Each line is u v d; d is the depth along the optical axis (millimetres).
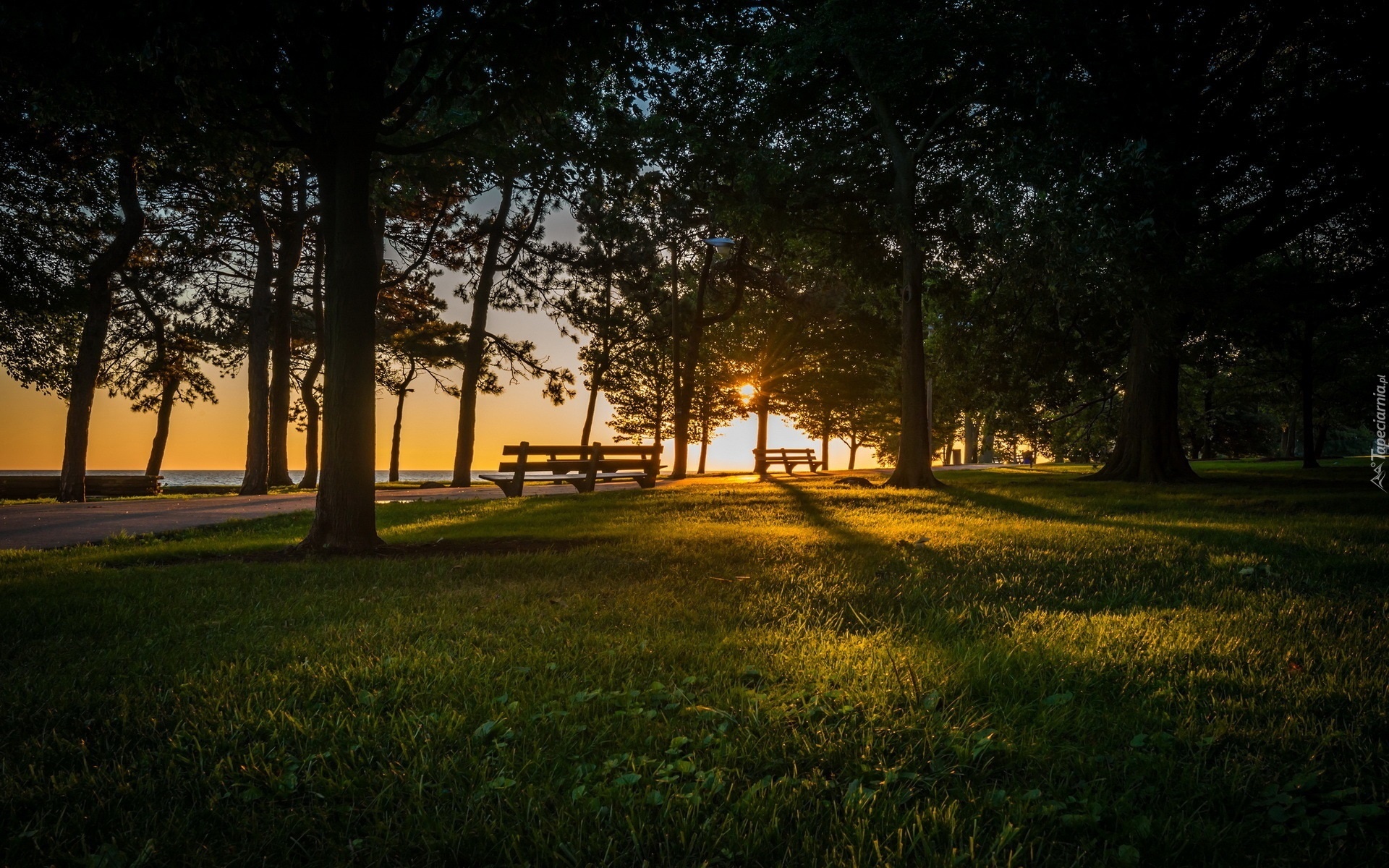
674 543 7977
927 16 13461
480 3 7934
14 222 19141
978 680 3330
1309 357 27156
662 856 2018
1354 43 14148
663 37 9234
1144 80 13180
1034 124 13336
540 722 2930
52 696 3316
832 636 4137
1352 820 2145
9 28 6141
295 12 6297
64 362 23266
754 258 29031
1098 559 6633
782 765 2570
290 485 28422
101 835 2189
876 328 35781
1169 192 13023
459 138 10617
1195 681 3342
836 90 18125
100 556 8039
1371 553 6484
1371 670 3447
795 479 24406
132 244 19547
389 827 2205
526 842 2131
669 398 40969
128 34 6098
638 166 15508
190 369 32250
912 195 17016
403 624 4520
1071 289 13742
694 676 3400
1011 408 23469
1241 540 7578
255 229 23375
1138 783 2398
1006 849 2035
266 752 2721
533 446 16391
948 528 9094
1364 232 16781
